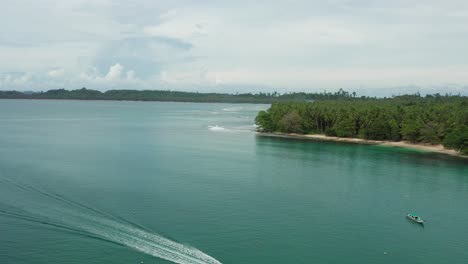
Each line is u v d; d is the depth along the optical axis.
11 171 126.81
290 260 74.94
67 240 78.81
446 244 84.19
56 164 140.38
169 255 74.38
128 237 81.19
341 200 110.06
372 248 81.31
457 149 195.12
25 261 70.56
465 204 109.38
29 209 93.50
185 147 190.88
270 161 160.75
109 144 193.88
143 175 129.00
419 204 108.56
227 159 161.88
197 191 113.25
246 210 99.25
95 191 109.25
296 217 96.00
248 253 76.75
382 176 139.38
